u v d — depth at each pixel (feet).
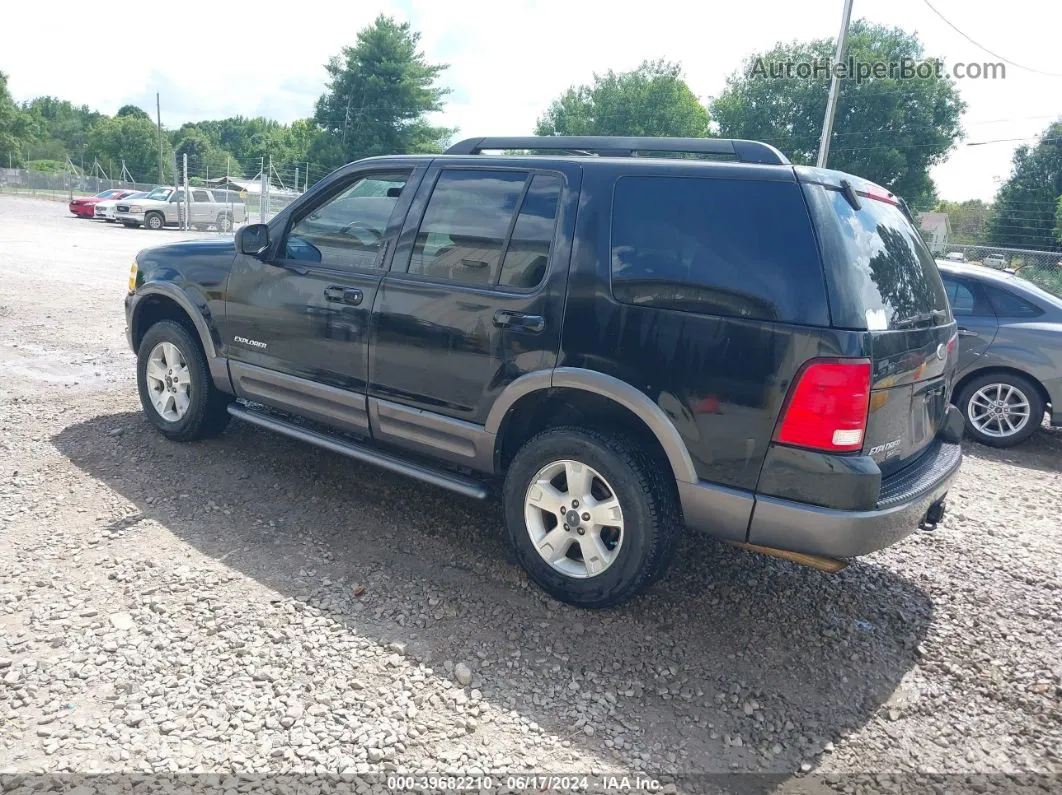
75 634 10.14
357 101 171.83
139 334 17.54
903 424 10.75
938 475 11.22
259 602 11.19
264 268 14.69
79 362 24.39
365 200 13.82
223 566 12.12
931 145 156.56
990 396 23.65
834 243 9.75
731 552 13.93
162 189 106.01
